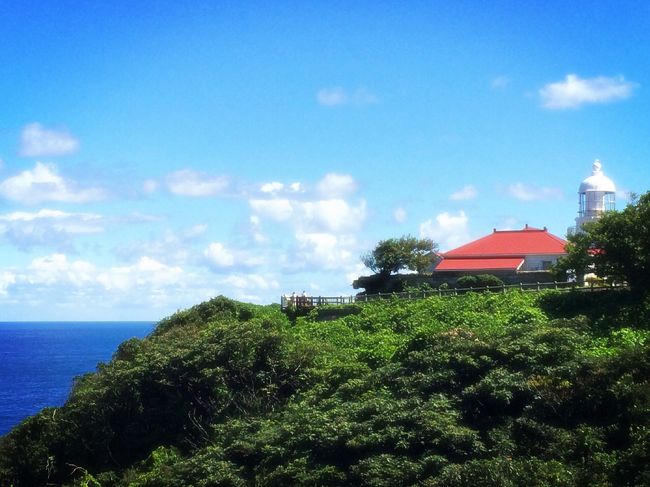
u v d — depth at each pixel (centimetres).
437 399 2784
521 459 2419
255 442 3047
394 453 2594
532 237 6538
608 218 3938
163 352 4100
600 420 2533
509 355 2927
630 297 3800
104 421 3825
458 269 6084
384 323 4581
